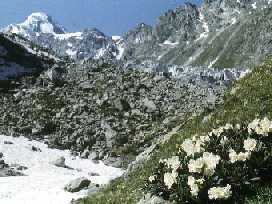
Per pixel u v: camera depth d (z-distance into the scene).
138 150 63.41
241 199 11.48
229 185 11.27
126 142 66.81
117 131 70.75
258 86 20.78
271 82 20.53
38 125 70.38
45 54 115.94
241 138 13.02
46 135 68.56
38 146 62.81
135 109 79.12
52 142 65.81
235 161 11.95
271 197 11.23
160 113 78.31
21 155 56.41
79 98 83.38
